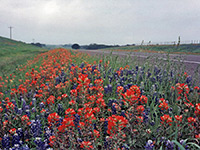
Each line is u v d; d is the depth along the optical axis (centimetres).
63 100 420
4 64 1784
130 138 270
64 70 671
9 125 315
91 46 11562
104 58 797
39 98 462
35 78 629
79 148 257
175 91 427
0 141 278
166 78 539
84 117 273
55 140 248
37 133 289
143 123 297
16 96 475
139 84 520
